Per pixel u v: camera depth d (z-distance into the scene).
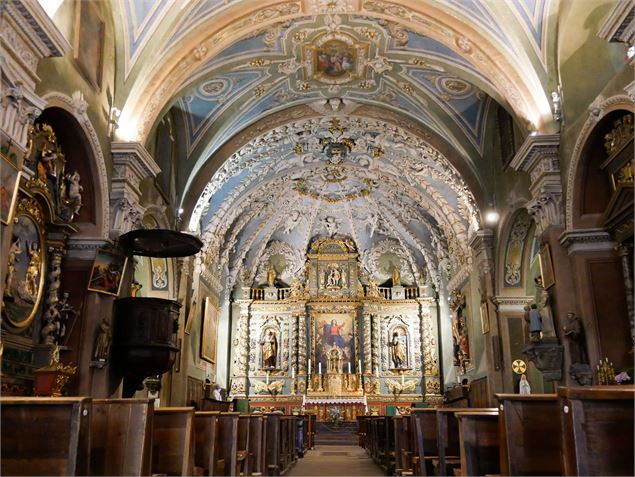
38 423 4.36
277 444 10.30
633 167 9.84
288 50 15.32
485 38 12.88
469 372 20.89
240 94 16.55
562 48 12.20
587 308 11.20
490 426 6.44
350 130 19.84
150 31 12.33
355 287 26.78
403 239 26.78
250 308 26.52
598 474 4.11
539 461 5.30
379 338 26.30
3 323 8.86
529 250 16.62
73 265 10.95
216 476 6.90
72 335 10.61
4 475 4.26
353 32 14.80
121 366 11.26
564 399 4.41
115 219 11.59
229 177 19.73
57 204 10.38
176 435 6.03
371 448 15.55
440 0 12.80
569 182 11.71
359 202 25.88
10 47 7.63
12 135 7.75
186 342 17.61
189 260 18.05
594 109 10.76
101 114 11.44
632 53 9.03
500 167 16.66
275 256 27.44
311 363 25.88
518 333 16.59
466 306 21.17
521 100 12.84
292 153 21.28
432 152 18.33
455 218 20.70
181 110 16.53
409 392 25.53
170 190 16.36
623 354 10.95
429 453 8.38
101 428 5.19
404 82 16.62
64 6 9.94
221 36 13.23
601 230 11.34
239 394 25.17
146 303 11.34
